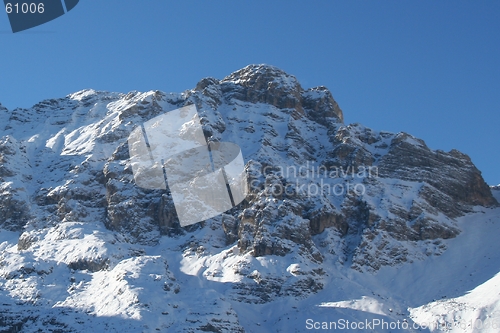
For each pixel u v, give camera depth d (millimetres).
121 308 154625
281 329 162625
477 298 165125
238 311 167000
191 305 158375
